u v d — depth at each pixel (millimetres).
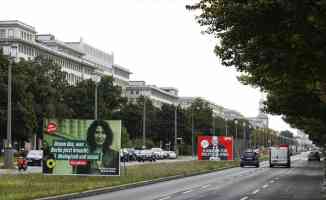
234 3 16719
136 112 124125
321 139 90312
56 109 87312
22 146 94625
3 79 76812
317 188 30688
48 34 147625
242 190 28938
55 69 96438
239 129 165000
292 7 15070
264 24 16688
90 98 99250
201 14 18906
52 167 33312
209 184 34000
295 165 76938
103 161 33062
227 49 21422
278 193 26953
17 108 76562
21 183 27953
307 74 21844
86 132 33188
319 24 15719
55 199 21469
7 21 121625
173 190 28594
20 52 117062
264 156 123500
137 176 36938
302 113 47094
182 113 133625
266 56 18562
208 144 69938
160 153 92625
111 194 25625
